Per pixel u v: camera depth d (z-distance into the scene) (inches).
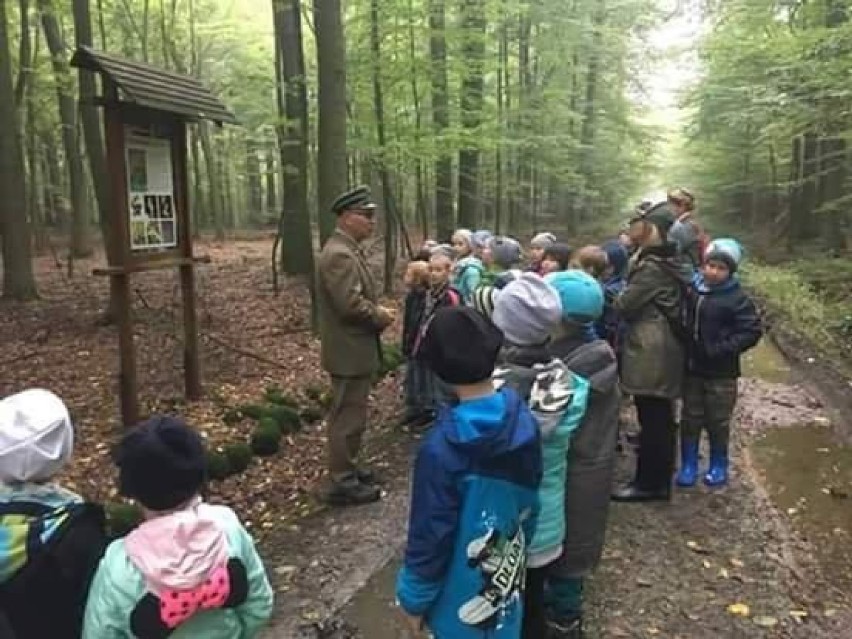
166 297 442.6
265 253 708.7
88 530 74.4
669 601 142.3
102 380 278.4
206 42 914.7
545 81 839.1
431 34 474.3
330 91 313.0
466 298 222.2
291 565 158.9
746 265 614.5
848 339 365.7
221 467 198.4
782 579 150.6
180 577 69.3
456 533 84.9
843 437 239.6
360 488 189.8
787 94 474.0
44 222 896.9
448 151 487.2
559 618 121.8
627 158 1065.5
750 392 293.7
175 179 239.8
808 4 529.0
